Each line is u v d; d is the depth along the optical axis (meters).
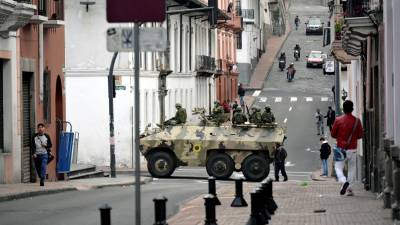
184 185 87.44
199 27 173.75
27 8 73.06
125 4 31.61
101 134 126.19
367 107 75.69
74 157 111.56
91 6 125.94
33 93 82.38
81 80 126.19
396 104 50.62
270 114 105.38
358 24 66.31
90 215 53.03
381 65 62.66
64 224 48.25
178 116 106.25
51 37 88.56
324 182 91.56
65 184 79.12
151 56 135.12
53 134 88.44
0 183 74.50
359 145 92.75
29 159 81.31
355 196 61.22
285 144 152.38
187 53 162.00
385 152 53.91
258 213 40.94
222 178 104.12
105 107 125.88
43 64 85.19
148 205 59.03
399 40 50.47
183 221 48.41
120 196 68.19
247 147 103.38
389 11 55.03
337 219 46.53
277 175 106.25
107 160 126.25
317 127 164.00
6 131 76.19
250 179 104.19
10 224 48.44
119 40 32.38
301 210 51.91
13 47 76.56
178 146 104.19
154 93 136.50
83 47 126.31
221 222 46.53
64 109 93.38
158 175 104.81
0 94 75.94
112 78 102.00
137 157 31.64
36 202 62.19
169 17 146.25
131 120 125.81
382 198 56.78
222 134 104.19
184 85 158.88
